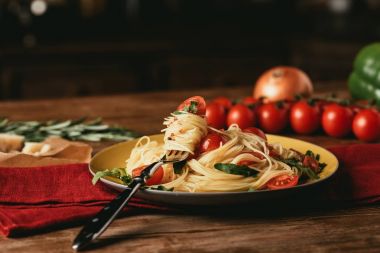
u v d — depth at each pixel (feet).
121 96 7.64
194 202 3.33
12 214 3.43
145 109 6.79
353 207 3.67
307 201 3.69
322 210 3.60
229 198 3.28
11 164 4.36
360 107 5.71
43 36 13.52
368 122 5.17
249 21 15.85
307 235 3.24
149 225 3.37
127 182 3.70
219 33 14.46
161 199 3.35
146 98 7.48
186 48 13.38
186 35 14.15
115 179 3.78
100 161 4.12
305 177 3.84
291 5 15.99
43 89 12.67
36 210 3.51
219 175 3.74
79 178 4.02
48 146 4.75
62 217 3.35
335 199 3.68
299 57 14.05
